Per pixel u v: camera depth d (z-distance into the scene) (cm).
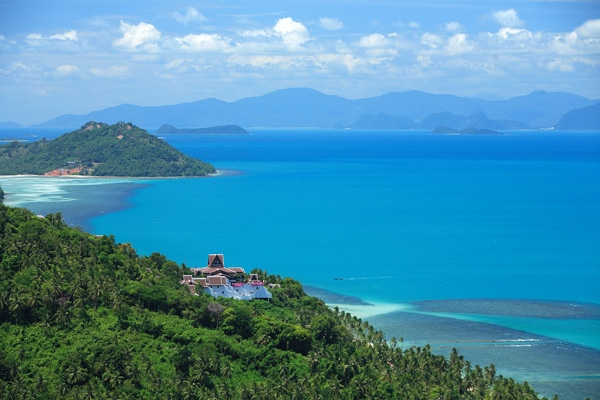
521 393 14850
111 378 14450
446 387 15100
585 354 19375
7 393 13662
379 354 16862
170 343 16425
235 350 16425
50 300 16600
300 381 15112
